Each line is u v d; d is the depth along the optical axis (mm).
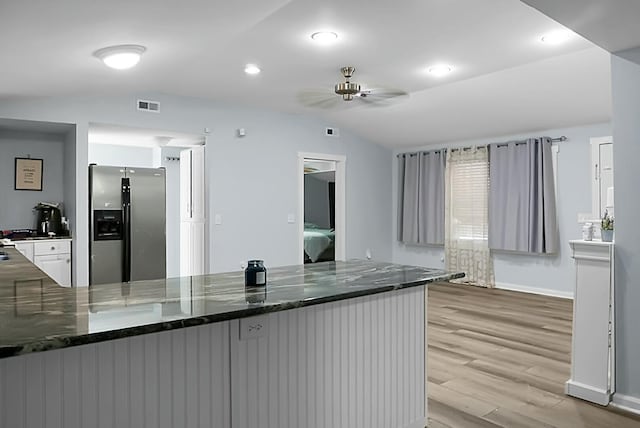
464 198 7250
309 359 2105
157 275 6016
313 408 2123
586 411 2828
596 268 2982
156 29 3049
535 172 6371
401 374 2521
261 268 2182
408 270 2721
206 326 1781
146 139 6258
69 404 1475
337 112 6652
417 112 6328
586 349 3010
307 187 8117
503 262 6922
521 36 3576
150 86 5062
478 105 5828
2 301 1801
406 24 3303
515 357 3824
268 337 1963
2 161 5352
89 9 2533
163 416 1675
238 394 1871
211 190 5980
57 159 5664
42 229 5293
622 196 2920
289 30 3389
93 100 5090
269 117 6500
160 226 6043
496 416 2762
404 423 2537
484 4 2986
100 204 5633
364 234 7809
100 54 3381
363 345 2328
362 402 2326
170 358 1690
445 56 4035
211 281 2311
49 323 1451
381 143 7945
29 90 4289
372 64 4254
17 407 1386
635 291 2863
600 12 2369
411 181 7918
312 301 1879
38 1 2326
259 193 6395
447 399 3002
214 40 3508
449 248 7395
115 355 1565
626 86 2898
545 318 5137
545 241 6270
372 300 2371
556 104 5461
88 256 5531
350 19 3205
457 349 4035
